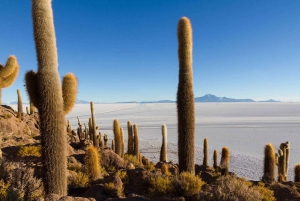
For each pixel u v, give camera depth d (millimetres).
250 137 54562
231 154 35781
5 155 11141
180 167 8406
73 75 6344
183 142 8305
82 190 7902
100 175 9117
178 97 8391
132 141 16625
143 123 96438
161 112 199500
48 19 5465
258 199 6441
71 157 11555
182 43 8266
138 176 8703
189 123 8266
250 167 28094
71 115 160250
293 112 184125
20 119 20109
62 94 6055
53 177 5422
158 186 7285
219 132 64188
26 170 6586
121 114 173500
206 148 18516
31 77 5547
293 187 9953
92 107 16766
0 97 10641
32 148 11648
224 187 6543
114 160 11812
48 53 5426
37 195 5750
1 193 5332
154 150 39031
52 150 5418
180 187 6848
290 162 30891
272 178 11344
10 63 10602
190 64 8344
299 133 61000
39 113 5492
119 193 7453
